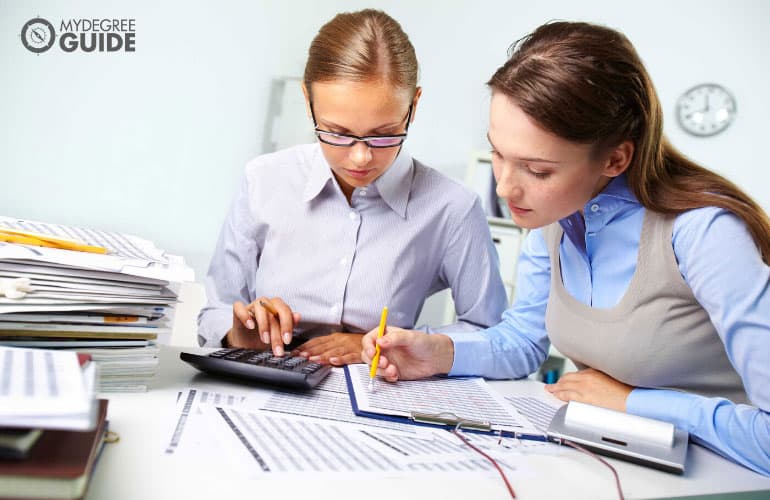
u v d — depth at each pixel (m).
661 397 0.91
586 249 1.01
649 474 0.73
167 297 0.82
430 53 3.51
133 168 3.04
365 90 0.98
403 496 0.58
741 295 0.80
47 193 2.91
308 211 1.31
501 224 3.15
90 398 0.48
